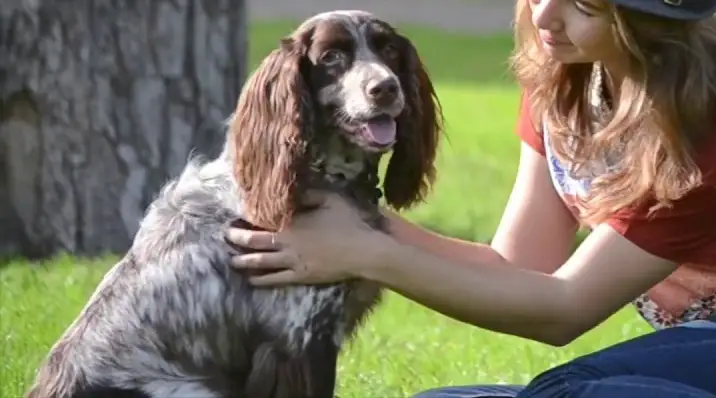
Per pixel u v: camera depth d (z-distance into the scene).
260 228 9.17
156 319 9.30
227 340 9.30
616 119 8.53
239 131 9.30
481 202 23.56
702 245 8.65
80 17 18.39
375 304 9.75
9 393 11.93
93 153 18.66
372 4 50.59
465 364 13.17
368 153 9.50
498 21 48.22
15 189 18.64
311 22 9.64
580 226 9.98
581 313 8.75
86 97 18.55
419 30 45.97
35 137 18.58
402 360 13.31
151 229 9.55
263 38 39.88
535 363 13.34
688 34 8.33
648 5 8.14
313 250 8.91
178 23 18.64
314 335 9.34
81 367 9.46
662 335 8.81
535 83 9.34
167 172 18.83
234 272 9.20
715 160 8.42
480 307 8.75
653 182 8.35
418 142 9.81
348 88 9.31
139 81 18.62
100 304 9.61
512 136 30.39
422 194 9.94
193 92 18.83
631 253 8.63
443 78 37.97
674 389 8.17
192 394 9.34
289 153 9.05
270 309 9.23
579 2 8.40
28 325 14.02
